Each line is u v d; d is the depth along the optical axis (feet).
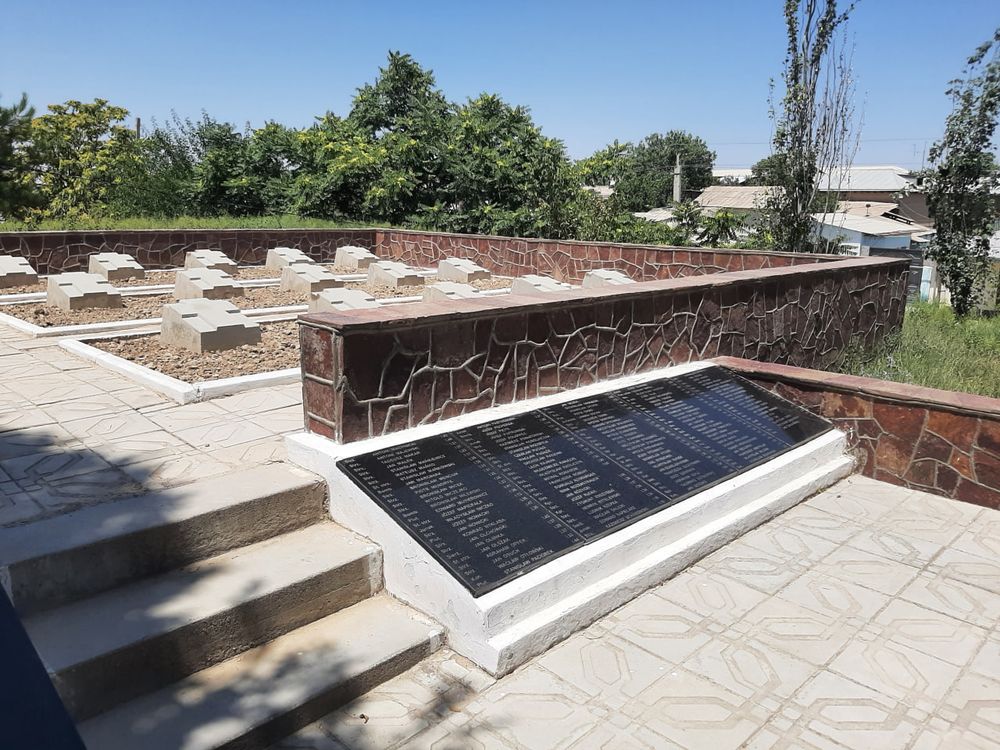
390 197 69.36
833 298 27.04
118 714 9.23
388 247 53.93
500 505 12.82
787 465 16.93
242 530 12.00
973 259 44.24
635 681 10.69
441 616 11.37
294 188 72.02
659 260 38.50
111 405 17.46
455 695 10.35
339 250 49.85
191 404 17.70
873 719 9.97
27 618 9.82
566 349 17.43
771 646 11.57
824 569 14.03
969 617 12.45
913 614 12.52
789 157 43.62
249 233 48.67
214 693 9.68
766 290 23.59
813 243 44.98
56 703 6.15
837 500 17.33
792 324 25.13
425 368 14.44
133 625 9.73
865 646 11.60
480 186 70.38
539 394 16.96
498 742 9.45
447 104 81.56
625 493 14.19
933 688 10.63
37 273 38.55
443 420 14.93
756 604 12.78
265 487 12.50
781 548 14.87
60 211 83.46
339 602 11.73
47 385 19.07
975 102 42.57
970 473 17.13
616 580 12.62
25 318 27.58
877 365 27.48
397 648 10.77
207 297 33.58
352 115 82.74
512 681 10.66
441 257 50.55
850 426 19.07
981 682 10.78
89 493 12.32
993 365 27.53
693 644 11.62
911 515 16.52
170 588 10.71
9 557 9.75
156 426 15.98
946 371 26.02
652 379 19.12
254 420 16.52
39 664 6.32
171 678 9.83
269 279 41.01
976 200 43.68
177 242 45.62
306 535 12.58
